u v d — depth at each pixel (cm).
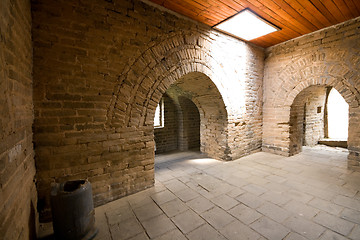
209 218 236
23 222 163
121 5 275
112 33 270
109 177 281
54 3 228
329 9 325
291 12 332
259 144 546
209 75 396
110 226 225
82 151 258
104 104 271
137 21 291
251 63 490
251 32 413
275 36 440
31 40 217
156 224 227
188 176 376
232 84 447
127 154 297
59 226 193
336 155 503
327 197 280
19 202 157
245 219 232
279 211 247
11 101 151
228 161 465
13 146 152
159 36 315
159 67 319
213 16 346
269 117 528
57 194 192
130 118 297
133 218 240
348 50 372
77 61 246
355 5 313
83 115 255
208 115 508
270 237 200
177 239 201
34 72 221
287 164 434
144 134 315
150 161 324
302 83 451
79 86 250
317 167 411
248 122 504
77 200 195
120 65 280
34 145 225
